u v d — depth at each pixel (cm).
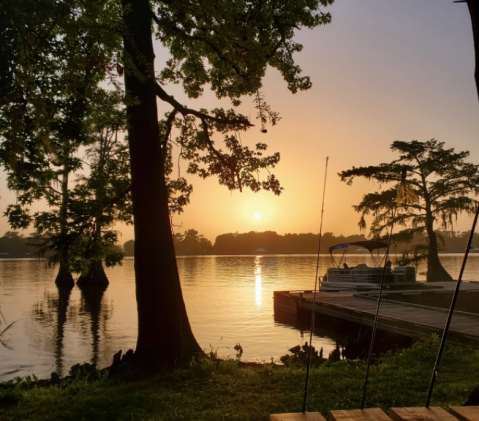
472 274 5738
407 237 3609
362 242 2738
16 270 7994
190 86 1386
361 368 857
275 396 657
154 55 1013
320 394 662
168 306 953
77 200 1214
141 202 979
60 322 2234
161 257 969
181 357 923
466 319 1405
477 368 809
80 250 1298
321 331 1884
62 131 829
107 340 1764
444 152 3559
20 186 1053
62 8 730
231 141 1302
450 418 254
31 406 664
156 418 571
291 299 2259
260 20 1091
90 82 855
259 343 1633
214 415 571
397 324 1388
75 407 638
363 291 2434
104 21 822
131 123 987
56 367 1338
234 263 10931
